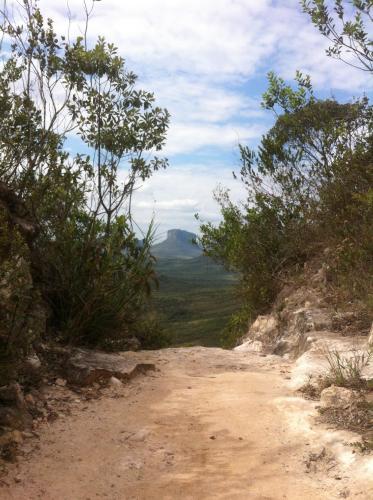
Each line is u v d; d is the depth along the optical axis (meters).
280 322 10.58
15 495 3.71
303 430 4.76
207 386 6.35
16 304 5.20
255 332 11.41
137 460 4.32
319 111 12.25
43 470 4.10
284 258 12.29
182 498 3.75
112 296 7.69
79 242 7.75
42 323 6.22
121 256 8.03
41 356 6.39
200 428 4.98
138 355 8.03
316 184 12.06
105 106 8.31
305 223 11.98
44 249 7.54
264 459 4.32
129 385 6.27
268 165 12.45
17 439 4.47
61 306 7.45
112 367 6.45
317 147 12.24
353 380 5.63
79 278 7.50
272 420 5.08
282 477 4.02
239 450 4.51
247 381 6.55
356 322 8.46
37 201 7.54
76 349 6.93
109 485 3.93
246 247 12.70
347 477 3.91
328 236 11.22
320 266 11.30
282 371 7.33
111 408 5.49
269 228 12.72
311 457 4.28
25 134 7.62
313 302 10.07
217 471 4.15
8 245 5.36
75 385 6.03
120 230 8.02
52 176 7.71
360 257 9.45
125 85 8.42
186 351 8.71
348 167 11.19
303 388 5.98
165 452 4.45
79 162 8.04
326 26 7.21
